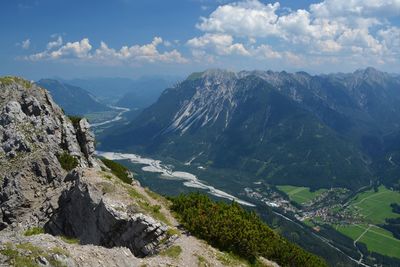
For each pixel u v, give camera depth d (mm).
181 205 64375
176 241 51375
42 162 75562
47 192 71625
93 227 55938
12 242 33688
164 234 51469
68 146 86562
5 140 80625
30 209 69562
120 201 57594
